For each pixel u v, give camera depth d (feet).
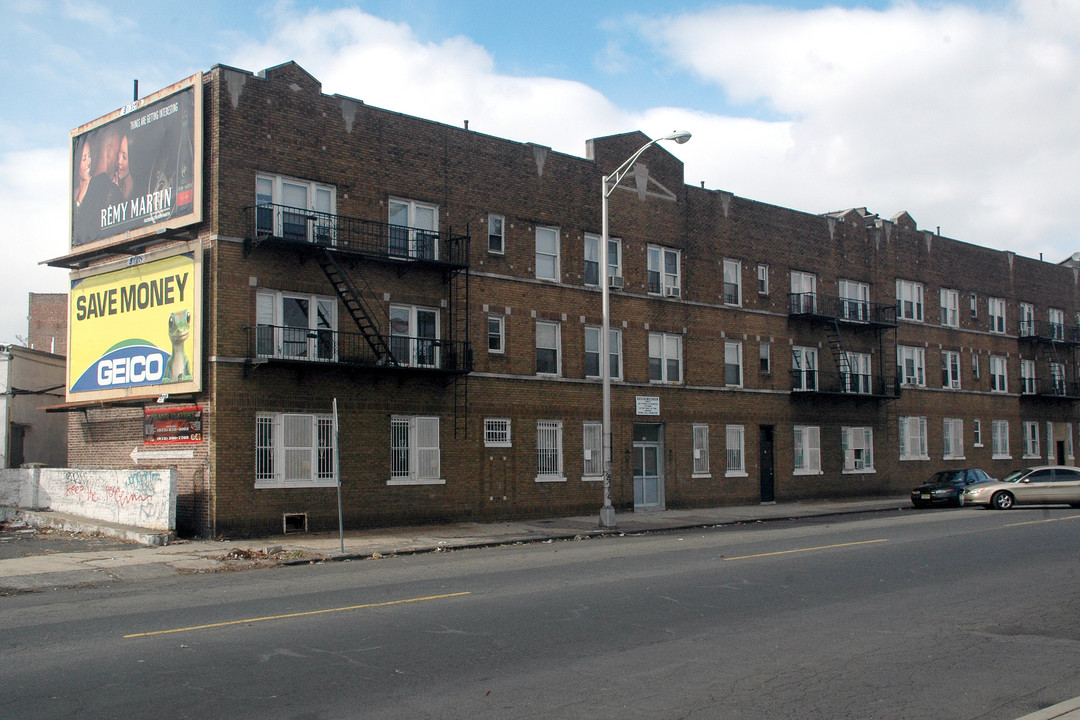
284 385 80.12
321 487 81.97
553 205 103.04
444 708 26.43
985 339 165.48
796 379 128.88
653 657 32.81
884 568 55.77
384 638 35.50
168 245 82.02
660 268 114.32
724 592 46.78
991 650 34.40
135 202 83.92
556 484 100.63
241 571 59.36
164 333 80.59
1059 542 69.72
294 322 81.61
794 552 64.64
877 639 36.09
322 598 45.55
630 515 103.91
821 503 126.72
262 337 78.84
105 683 28.96
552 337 102.53
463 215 94.32
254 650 33.45
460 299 93.40
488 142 97.45
